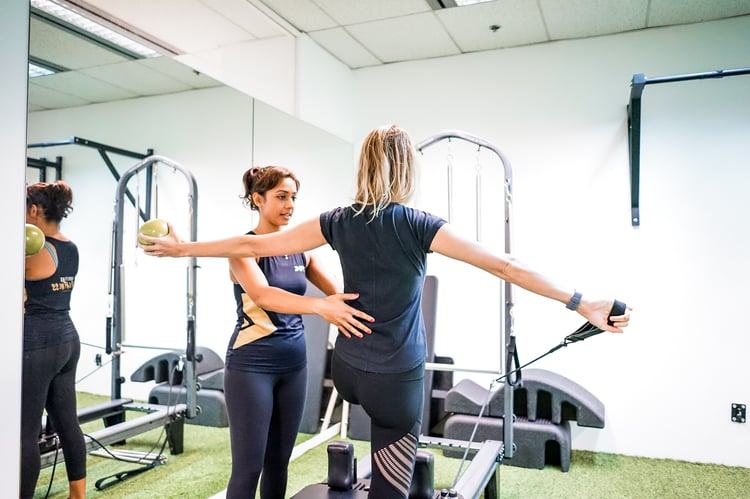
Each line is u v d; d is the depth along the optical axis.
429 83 4.16
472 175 4.01
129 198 2.36
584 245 3.72
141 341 2.44
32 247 1.83
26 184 1.75
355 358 1.48
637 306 3.59
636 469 3.30
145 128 2.48
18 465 1.71
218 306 2.96
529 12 3.38
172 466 2.62
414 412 1.47
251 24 3.37
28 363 1.80
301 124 3.79
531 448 3.29
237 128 3.15
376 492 1.46
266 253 1.59
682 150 3.51
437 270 4.07
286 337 1.96
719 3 3.24
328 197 4.10
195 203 2.81
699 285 3.47
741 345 3.38
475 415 3.45
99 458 2.21
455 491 2.18
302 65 3.78
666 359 3.52
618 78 3.66
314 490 2.19
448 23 3.56
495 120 3.96
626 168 3.64
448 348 4.03
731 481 3.11
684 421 3.47
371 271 1.47
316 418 3.77
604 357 3.64
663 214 3.55
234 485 1.82
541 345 3.79
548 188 3.81
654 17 3.43
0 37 1.67
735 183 3.42
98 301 2.17
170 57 2.66
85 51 2.12
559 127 3.80
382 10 3.39
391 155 1.49
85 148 2.10
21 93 1.72
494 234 3.94
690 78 3.00
